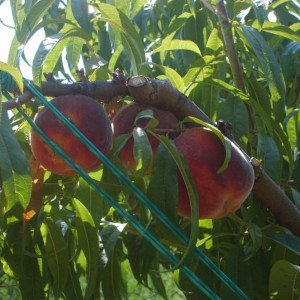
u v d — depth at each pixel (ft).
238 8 5.70
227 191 3.79
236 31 5.64
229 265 4.87
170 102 4.19
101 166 4.45
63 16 6.62
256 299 5.43
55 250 4.74
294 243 4.62
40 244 4.83
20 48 4.51
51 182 4.57
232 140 4.24
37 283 4.86
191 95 5.66
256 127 5.53
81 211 4.52
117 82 4.18
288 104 6.50
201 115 4.28
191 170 3.78
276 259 5.12
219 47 5.73
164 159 3.80
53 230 4.75
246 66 6.20
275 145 5.05
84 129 3.89
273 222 4.88
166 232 3.80
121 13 4.91
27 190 3.79
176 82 5.02
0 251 4.79
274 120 5.43
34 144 3.99
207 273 5.05
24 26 4.79
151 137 4.02
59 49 4.75
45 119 3.95
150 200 3.76
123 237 5.50
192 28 6.44
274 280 4.45
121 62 7.13
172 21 6.28
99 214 4.49
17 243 4.40
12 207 4.00
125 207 5.38
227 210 3.89
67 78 5.90
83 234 4.53
